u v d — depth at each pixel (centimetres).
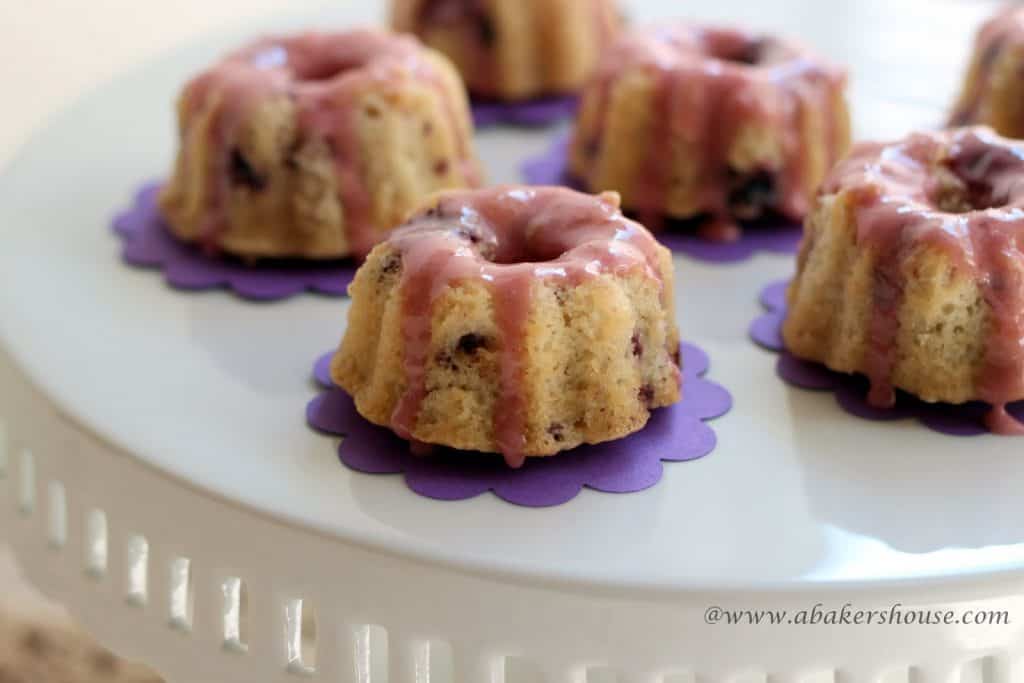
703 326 48
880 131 56
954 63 60
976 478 43
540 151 56
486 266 43
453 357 43
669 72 52
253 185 50
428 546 41
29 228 52
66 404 44
